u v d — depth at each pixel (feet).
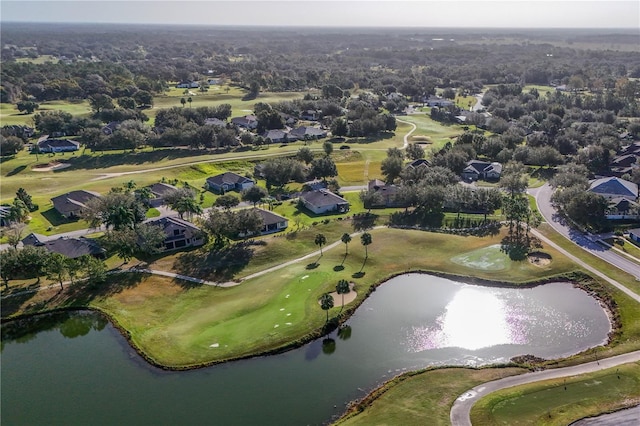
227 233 358.43
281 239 367.45
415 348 246.06
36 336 262.88
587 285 301.43
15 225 399.65
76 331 266.98
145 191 440.86
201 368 231.71
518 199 392.47
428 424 191.31
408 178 483.10
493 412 195.72
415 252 348.59
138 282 309.83
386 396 209.36
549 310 278.46
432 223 401.49
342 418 198.49
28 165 568.82
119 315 277.23
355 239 370.12
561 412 193.67
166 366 233.14
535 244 355.77
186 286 307.99
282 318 267.18
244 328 261.03
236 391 216.33
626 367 220.84
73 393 216.74
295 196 480.64
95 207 390.63
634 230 360.89
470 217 410.31
